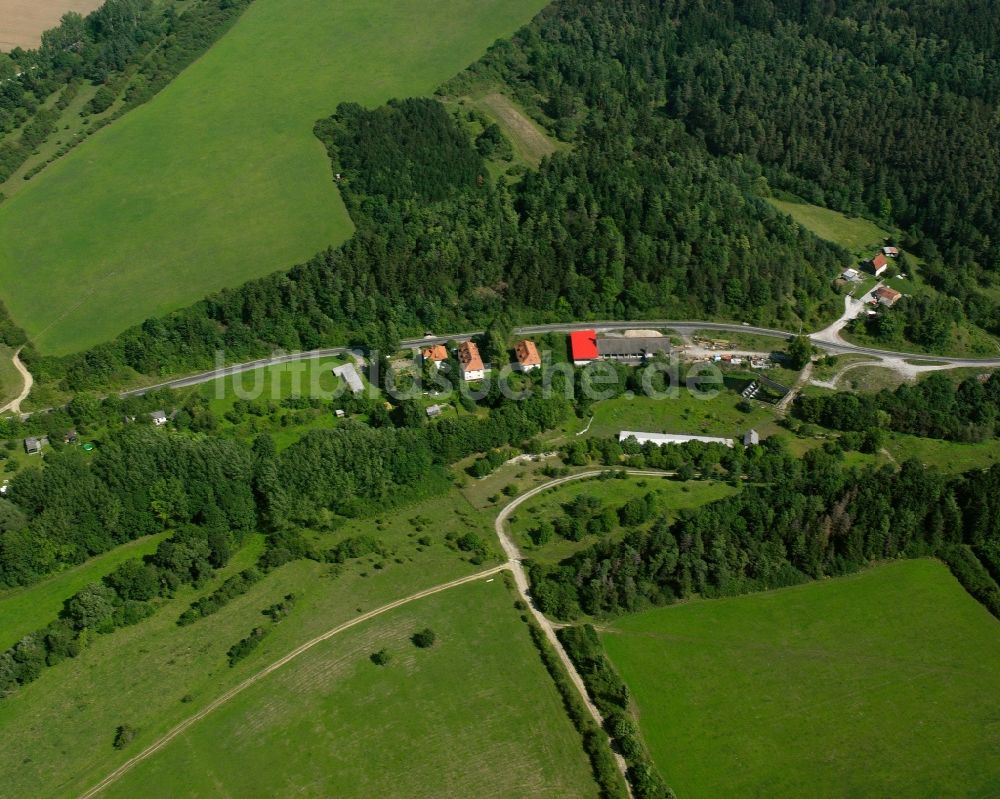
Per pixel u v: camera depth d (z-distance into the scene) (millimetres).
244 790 145750
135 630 173625
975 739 153250
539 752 150125
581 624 174000
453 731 153875
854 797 144125
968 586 181625
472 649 169125
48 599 179625
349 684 162750
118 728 155750
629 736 149875
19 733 154875
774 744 152000
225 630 173500
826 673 164500
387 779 146500
